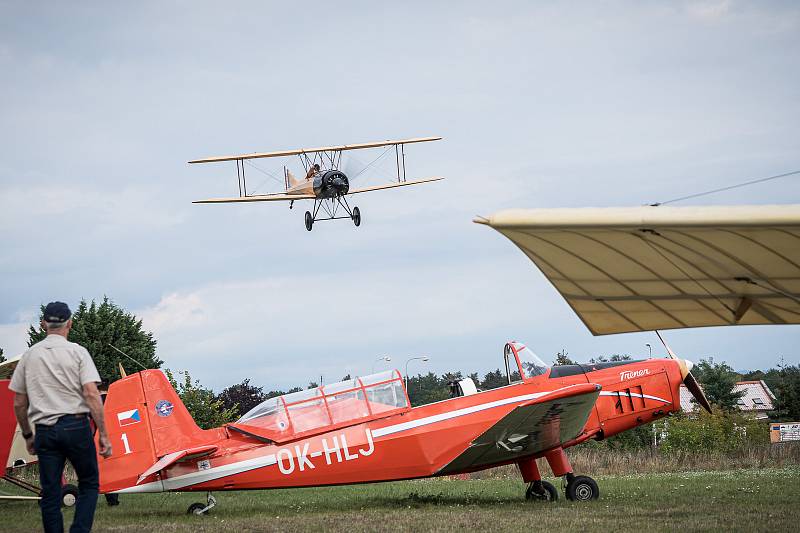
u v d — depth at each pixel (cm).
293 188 7675
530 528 1862
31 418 1319
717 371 11331
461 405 2773
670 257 1495
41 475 1315
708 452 5406
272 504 2736
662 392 3023
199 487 2620
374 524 1984
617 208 1366
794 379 10831
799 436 7175
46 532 1310
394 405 2742
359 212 7350
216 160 7725
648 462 4612
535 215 1400
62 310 1364
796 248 1367
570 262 1578
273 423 2688
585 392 2375
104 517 2359
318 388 2736
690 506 2284
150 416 2681
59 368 1323
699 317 1769
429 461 2709
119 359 7344
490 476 4397
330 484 2675
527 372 2906
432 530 1856
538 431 2577
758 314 1700
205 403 6425
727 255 1448
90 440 1348
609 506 2366
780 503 2336
